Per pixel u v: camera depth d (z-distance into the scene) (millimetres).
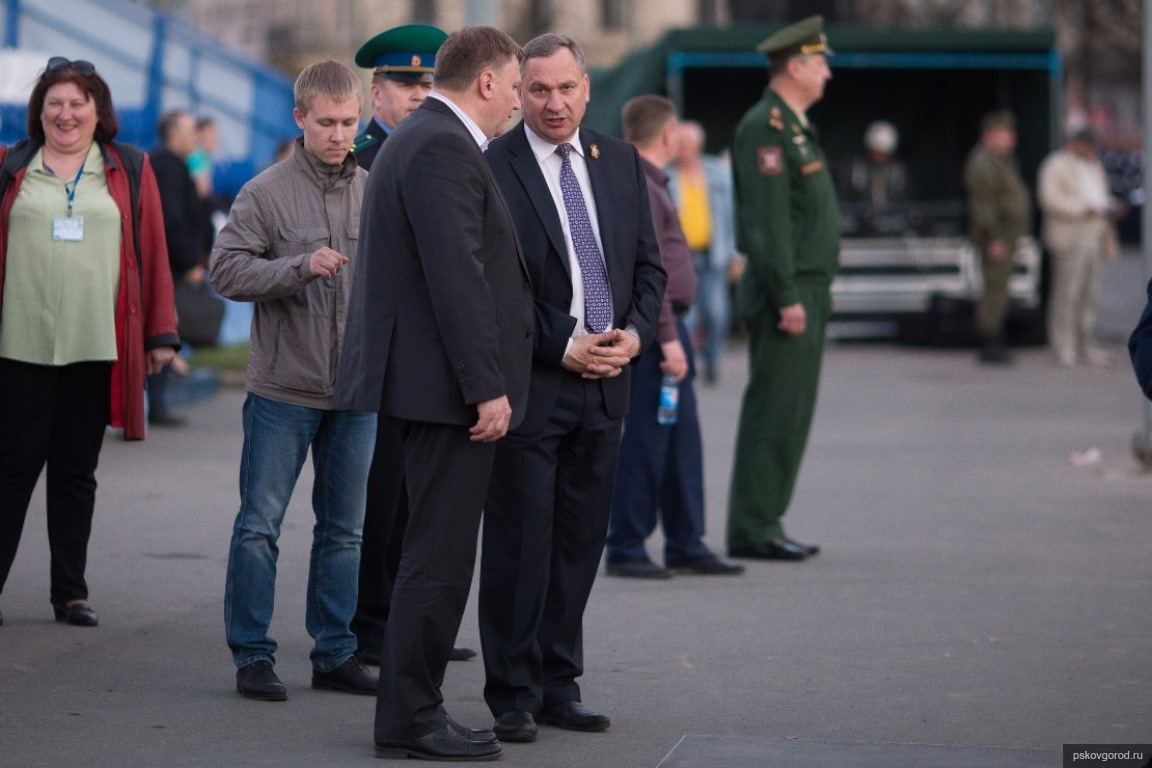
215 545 12766
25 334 9781
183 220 18734
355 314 7660
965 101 31812
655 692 8898
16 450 9883
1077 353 26672
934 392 23141
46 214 9828
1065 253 26172
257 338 8695
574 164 8297
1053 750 7812
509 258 7516
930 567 12156
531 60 8164
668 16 73438
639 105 11812
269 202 8688
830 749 7836
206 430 19281
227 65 29812
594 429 8133
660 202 11617
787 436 12477
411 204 7289
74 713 8344
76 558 10195
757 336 12523
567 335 7922
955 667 9383
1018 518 14141
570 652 8312
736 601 11102
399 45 9570
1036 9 56719
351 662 8883
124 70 28281
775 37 12344
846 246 29984
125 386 9984
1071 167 26078
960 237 30188
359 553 8914
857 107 31969
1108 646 9836
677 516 11992
